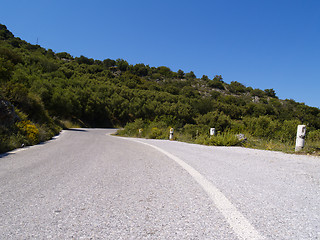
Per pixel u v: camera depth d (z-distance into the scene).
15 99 14.88
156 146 8.84
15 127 9.36
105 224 1.76
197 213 2.00
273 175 3.52
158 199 2.38
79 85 50.44
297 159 5.11
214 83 121.00
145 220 1.84
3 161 4.93
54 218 1.87
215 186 2.88
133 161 4.97
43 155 5.94
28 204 2.21
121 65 125.75
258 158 5.30
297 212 2.04
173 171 3.85
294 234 1.61
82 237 1.55
